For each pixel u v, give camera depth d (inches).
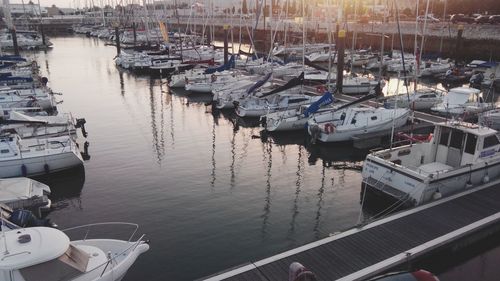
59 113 1099.9
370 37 2298.2
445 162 604.4
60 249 341.1
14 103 1078.4
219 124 1050.1
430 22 2335.1
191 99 1339.8
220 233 517.3
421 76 1660.9
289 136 938.1
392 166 552.4
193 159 791.7
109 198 620.4
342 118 905.5
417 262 411.2
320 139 860.6
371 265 389.1
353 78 1346.0
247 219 553.9
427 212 486.0
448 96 1075.9
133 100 1333.7
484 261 428.1
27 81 1275.8
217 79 1381.6
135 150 844.0
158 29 2726.4
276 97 1072.8
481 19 2293.3
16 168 669.9
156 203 601.3
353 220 552.4
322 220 553.0
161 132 978.7
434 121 945.5
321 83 1342.3
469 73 1616.6
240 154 823.7
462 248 440.1
